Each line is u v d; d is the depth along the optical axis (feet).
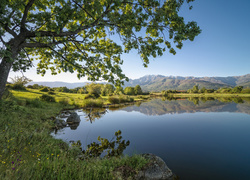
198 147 23.43
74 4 17.39
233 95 244.01
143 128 36.99
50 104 64.54
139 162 14.37
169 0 15.93
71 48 27.07
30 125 24.40
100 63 22.09
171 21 16.56
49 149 14.80
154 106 98.94
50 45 19.39
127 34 17.60
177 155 20.16
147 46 18.84
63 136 26.71
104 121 45.11
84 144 23.49
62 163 10.93
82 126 36.52
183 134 31.48
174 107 91.30
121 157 17.33
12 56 16.96
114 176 11.55
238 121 46.03
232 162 18.04
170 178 14.06
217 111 69.00
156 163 14.88
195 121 46.93
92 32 21.50
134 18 17.29
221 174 15.15
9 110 27.14
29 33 17.99
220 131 34.24
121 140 26.68
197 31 15.52
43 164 10.17
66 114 50.37
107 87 173.27
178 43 17.70
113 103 110.22
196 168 16.44
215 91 334.85
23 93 88.07
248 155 20.13
